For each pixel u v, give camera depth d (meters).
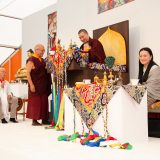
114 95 3.29
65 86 4.60
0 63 10.98
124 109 3.26
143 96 3.51
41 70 5.58
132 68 5.96
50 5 8.38
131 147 2.96
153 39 5.62
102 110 3.40
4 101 6.16
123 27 6.00
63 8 7.82
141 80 4.13
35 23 8.99
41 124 5.60
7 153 2.89
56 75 5.05
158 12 5.54
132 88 3.36
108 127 3.34
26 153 2.70
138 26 5.89
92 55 5.41
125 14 6.14
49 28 8.37
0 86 6.29
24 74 7.86
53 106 5.08
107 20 6.52
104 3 6.60
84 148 2.98
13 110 6.31
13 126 5.31
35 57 5.58
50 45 8.30
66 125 3.94
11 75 10.73
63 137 3.53
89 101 3.56
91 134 3.41
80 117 3.70
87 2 7.03
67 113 3.92
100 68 5.09
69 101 3.89
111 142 3.08
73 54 4.79
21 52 10.03
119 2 6.27
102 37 6.38
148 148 2.99
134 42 5.95
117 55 6.07
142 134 3.47
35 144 3.23
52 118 5.29
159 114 3.89
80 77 4.99
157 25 5.55
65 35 7.73
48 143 3.31
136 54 5.91
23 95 7.78
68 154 2.66
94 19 6.84
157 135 3.88
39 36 8.80
